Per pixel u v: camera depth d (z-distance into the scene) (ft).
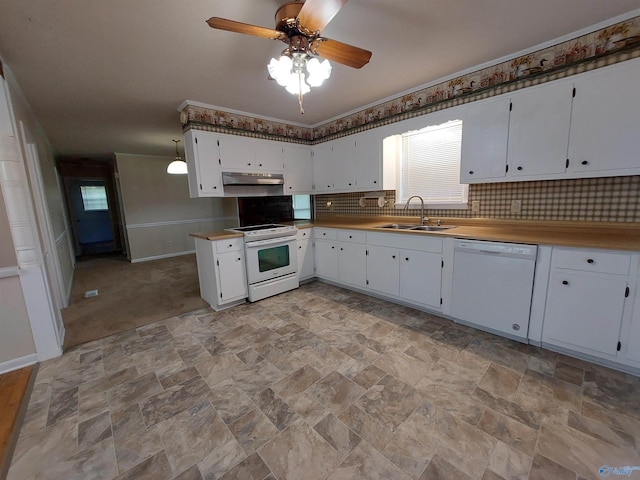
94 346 7.88
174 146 17.28
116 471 4.18
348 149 12.32
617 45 6.09
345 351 7.21
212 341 7.98
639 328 5.67
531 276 6.86
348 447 4.47
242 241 10.61
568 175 6.93
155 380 6.31
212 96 9.77
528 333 7.13
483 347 7.17
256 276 10.91
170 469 4.19
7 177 6.59
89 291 12.97
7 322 6.79
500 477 3.90
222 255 10.07
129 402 5.63
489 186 9.06
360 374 6.27
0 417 5.30
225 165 11.13
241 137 11.53
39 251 7.14
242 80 8.48
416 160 11.14
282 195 13.64
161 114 11.49
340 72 8.41
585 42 6.45
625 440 4.41
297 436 4.71
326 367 6.57
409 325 8.52
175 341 8.05
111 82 8.39
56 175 17.53
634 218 6.73
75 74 7.78
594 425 4.70
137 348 7.72
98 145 16.46
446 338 7.68
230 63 7.43
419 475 3.97
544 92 7.09
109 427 5.01
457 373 6.18
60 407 5.53
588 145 6.61
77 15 5.36
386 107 10.68
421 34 6.54
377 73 8.54
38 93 8.86
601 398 5.29
